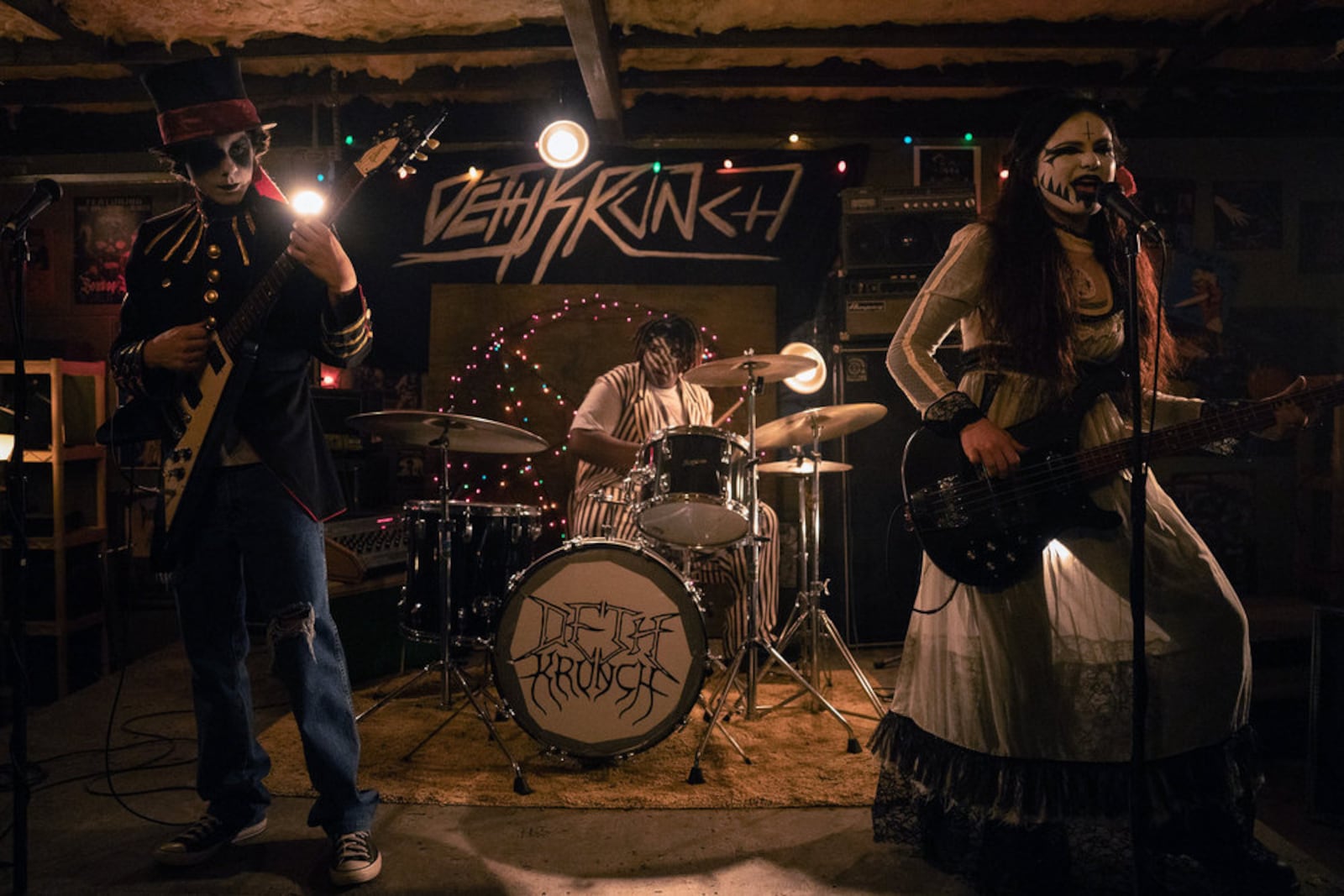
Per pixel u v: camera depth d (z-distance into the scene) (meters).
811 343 5.16
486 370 5.19
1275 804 2.68
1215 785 2.00
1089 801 1.98
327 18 3.94
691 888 2.17
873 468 4.58
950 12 3.87
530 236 5.21
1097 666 1.99
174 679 4.08
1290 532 4.96
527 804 2.67
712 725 2.97
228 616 2.25
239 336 2.10
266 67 4.58
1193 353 4.99
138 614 5.07
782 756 3.06
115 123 5.05
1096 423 2.10
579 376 5.20
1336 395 2.00
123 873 2.23
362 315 2.17
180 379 2.13
